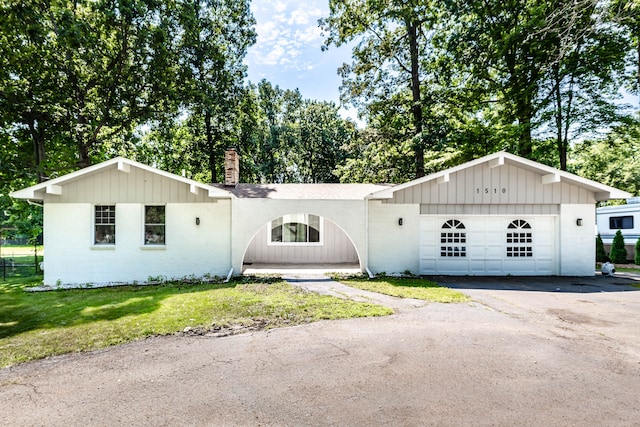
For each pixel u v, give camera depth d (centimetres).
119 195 1040
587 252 1103
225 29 2144
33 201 1097
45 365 416
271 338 504
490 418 292
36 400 331
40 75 1481
